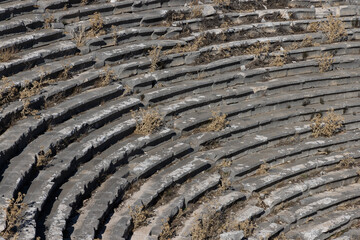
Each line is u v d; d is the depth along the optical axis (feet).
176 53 64.28
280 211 55.31
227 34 70.13
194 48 65.57
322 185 59.72
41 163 44.50
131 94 58.59
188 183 52.90
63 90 52.90
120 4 65.36
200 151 57.41
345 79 72.43
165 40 65.57
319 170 61.87
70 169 46.24
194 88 62.49
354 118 68.44
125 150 51.26
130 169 50.49
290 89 68.90
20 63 52.34
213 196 53.01
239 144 59.52
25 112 48.60
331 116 65.82
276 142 62.80
